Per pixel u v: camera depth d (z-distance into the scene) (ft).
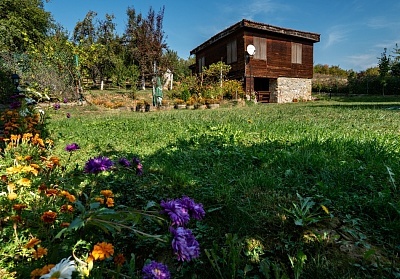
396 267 4.57
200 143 13.57
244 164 9.89
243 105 49.49
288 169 8.93
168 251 5.10
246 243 5.23
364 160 9.96
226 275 4.39
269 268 4.57
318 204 6.68
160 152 12.10
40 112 16.35
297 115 26.76
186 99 51.83
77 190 6.60
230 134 15.42
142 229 5.59
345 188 7.47
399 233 5.41
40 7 66.44
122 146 13.73
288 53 63.62
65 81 45.34
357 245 5.14
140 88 82.17
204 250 4.67
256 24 57.21
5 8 55.26
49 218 4.25
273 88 63.82
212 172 9.21
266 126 18.03
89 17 85.10
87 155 11.84
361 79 82.84
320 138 13.33
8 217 4.91
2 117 14.11
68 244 4.61
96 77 79.77
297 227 5.69
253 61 58.70
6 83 33.45
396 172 8.25
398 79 74.59
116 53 87.10
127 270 4.48
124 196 7.25
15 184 6.05
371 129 16.69
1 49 41.45
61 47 48.11
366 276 4.33
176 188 7.88
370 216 6.17
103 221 4.01
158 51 69.67
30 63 41.29
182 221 3.69
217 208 6.40
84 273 3.47
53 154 11.76
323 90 90.27
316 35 66.28
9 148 9.93
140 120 24.23
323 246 5.06
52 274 3.04
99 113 35.45
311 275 4.35
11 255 4.41
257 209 6.44
